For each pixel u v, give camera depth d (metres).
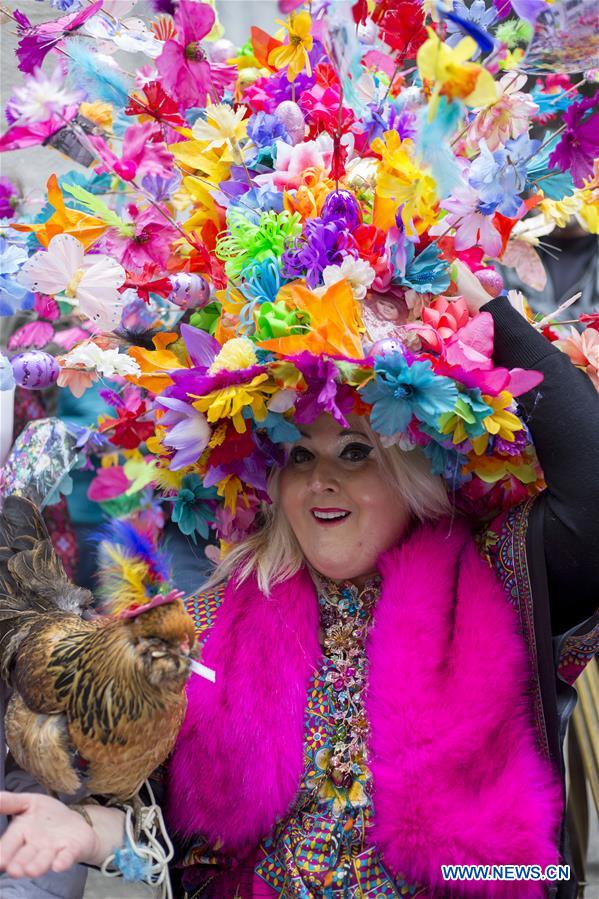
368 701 1.36
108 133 1.44
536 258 1.53
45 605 1.31
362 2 1.33
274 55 1.41
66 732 1.16
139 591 1.34
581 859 1.77
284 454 1.44
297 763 1.37
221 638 1.43
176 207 1.47
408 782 1.29
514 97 1.30
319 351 1.21
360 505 1.41
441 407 1.21
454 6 1.32
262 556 1.50
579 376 1.38
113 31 1.37
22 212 1.55
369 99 1.39
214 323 1.43
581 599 1.39
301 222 1.30
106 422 1.55
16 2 1.53
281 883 1.37
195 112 1.44
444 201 1.26
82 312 1.34
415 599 1.38
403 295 1.33
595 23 1.23
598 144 1.33
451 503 1.47
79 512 2.38
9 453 1.43
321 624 1.46
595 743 1.74
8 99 1.52
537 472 1.46
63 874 1.31
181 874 1.43
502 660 1.34
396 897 1.33
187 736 1.38
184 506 1.55
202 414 1.30
